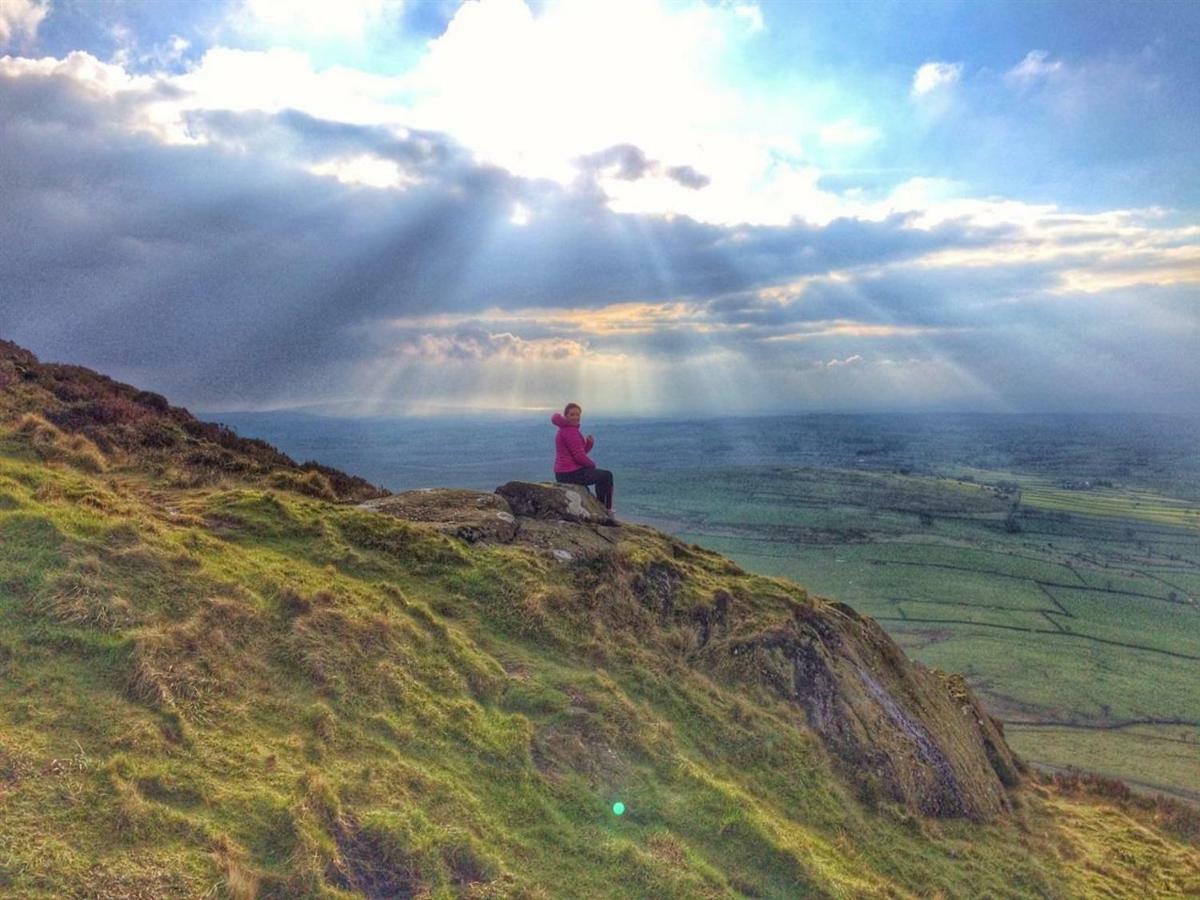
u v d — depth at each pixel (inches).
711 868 359.3
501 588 553.0
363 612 457.1
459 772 369.1
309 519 564.1
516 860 328.2
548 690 458.9
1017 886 491.2
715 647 594.9
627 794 399.9
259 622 416.5
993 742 781.3
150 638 362.3
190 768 305.1
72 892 235.1
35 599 365.1
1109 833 655.1
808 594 710.5
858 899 384.5
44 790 269.1
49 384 775.7
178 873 255.3
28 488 471.8
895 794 535.8
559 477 771.4
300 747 341.7
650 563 657.0
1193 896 545.0
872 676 648.4
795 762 497.0
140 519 474.6
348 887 282.8
